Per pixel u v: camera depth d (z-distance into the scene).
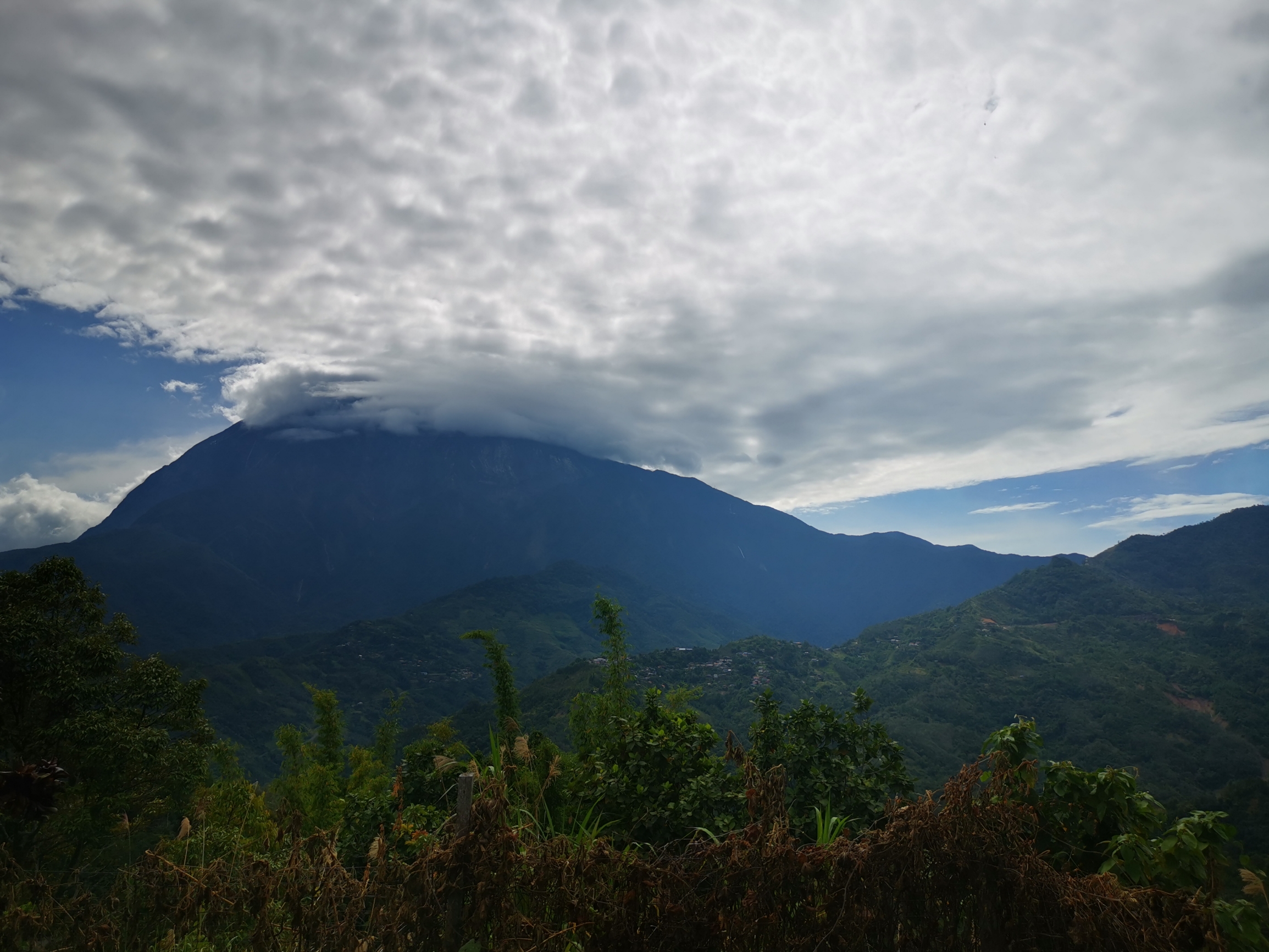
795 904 2.65
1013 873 2.75
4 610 15.79
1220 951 2.61
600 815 4.51
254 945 2.58
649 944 2.51
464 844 2.55
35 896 2.72
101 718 14.61
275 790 13.87
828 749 5.06
